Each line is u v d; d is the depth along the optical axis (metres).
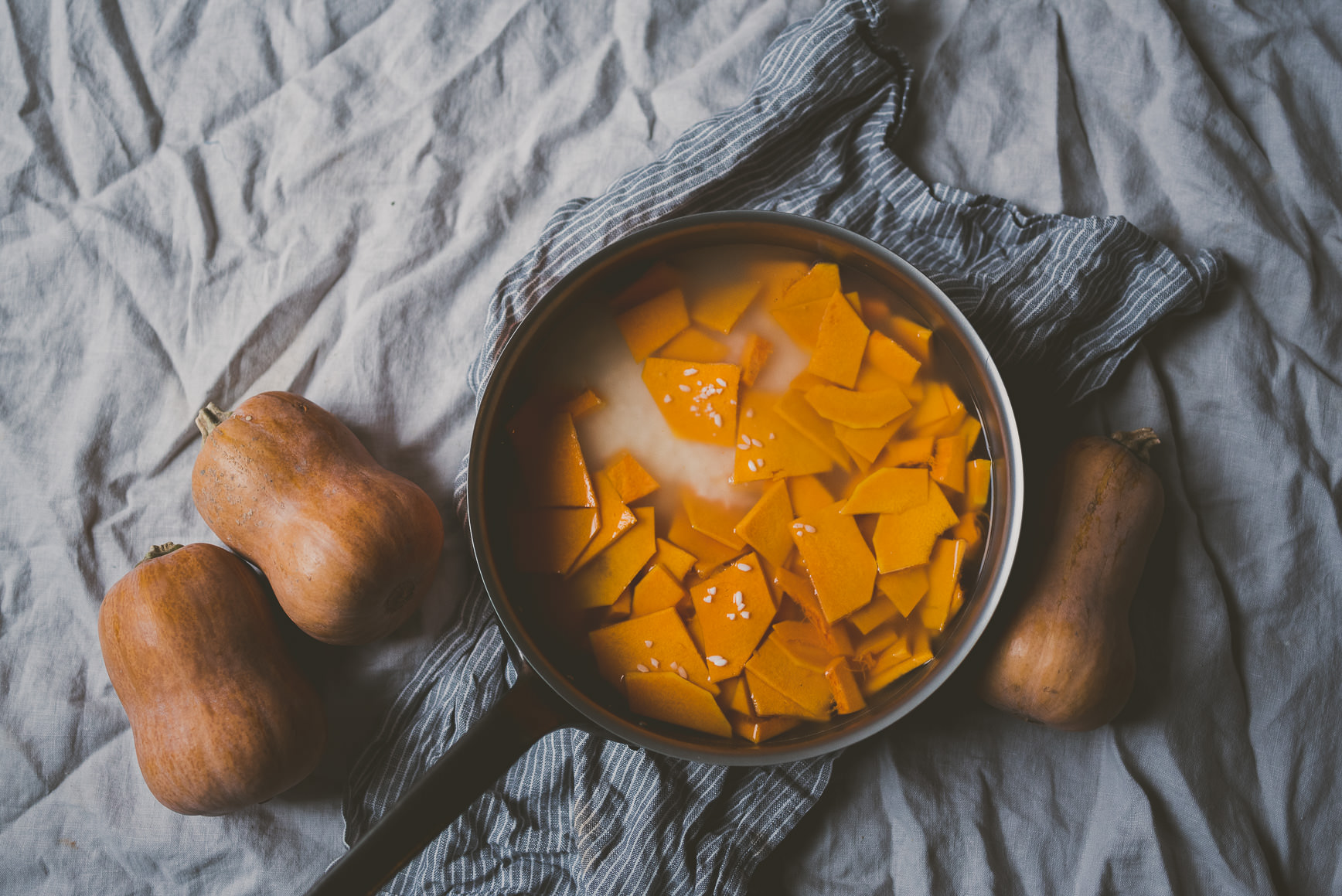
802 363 0.65
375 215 0.78
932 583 0.64
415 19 0.79
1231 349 0.76
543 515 0.64
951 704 0.74
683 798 0.71
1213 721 0.74
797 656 0.63
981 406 0.65
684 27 0.79
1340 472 0.76
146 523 0.76
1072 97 0.79
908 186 0.76
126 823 0.74
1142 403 0.75
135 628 0.66
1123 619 0.69
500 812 0.72
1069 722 0.68
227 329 0.77
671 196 0.74
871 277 0.66
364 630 0.68
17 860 0.73
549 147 0.78
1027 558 0.69
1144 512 0.69
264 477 0.66
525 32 0.79
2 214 0.77
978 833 0.73
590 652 0.64
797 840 0.73
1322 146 0.79
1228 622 0.74
